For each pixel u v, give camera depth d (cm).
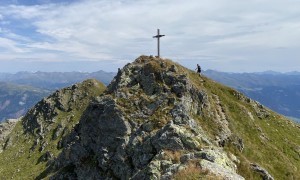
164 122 4881
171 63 6406
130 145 4856
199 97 5859
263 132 6562
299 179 5462
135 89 5869
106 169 5044
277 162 5678
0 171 11431
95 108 5903
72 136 7262
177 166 3447
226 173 3241
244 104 7300
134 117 5309
